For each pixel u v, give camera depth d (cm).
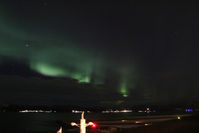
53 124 13625
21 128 11925
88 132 3762
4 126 13150
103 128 3856
